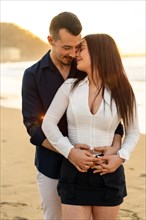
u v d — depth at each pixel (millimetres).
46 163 3090
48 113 2820
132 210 4676
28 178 5883
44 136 2941
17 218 4484
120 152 2729
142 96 15773
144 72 29312
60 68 3025
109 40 2738
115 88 2723
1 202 4949
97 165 2682
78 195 2736
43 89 3025
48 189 3141
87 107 2703
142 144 7887
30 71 3064
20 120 11820
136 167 6422
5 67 65625
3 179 5863
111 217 2787
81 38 2879
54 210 3209
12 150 7691
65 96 2789
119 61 2752
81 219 2740
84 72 2867
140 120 10406
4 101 17609
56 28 2863
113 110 2717
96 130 2730
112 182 2727
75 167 2734
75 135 2773
